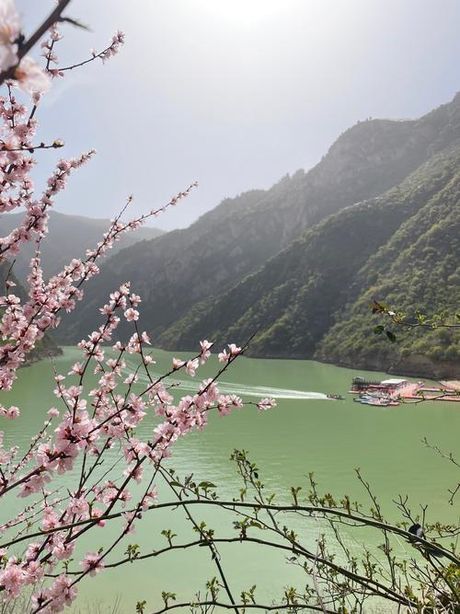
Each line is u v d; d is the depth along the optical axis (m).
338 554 16.27
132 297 4.32
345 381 65.50
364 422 41.44
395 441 35.31
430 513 21.73
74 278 4.49
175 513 21.45
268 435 37.44
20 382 56.69
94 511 3.55
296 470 28.91
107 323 4.27
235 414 45.28
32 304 4.16
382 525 2.86
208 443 35.03
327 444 34.78
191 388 47.31
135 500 19.23
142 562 17.53
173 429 3.44
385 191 167.88
